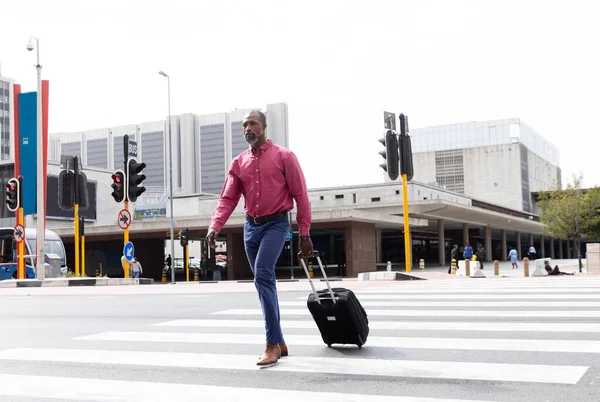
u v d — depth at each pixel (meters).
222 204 5.01
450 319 6.89
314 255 4.88
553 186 60.66
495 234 84.75
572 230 57.75
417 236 61.31
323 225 39.78
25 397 3.96
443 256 55.81
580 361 4.48
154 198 72.81
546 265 21.89
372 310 7.96
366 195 64.12
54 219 49.31
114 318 8.24
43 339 6.46
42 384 4.31
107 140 117.00
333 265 52.38
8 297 13.70
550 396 3.57
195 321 7.46
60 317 8.66
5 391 4.13
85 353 5.48
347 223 39.41
